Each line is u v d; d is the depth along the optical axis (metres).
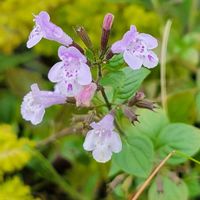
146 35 0.23
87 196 0.31
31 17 0.35
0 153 0.30
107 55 0.23
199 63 0.35
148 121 0.27
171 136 0.27
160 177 0.26
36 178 0.32
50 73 0.22
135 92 0.25
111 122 0.23
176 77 0.34
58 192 0.32
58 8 0.36
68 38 0.23
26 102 0.24
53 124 0.31
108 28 0.23
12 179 0.31
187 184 0.29
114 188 0.27
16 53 0.37
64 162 0.32
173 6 0.37
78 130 0.25
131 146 0.25
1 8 0.35
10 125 0.32
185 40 0.35
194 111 0.31
